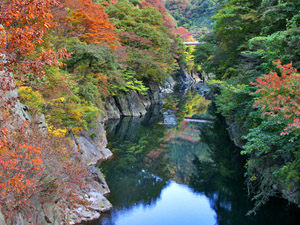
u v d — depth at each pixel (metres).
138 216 9.95
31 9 4.57
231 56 21.02
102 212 9.88
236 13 18.33
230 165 15.80
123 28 32.50
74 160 10.76
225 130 23.22
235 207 11.01
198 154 17.70
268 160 11.12
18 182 4.97
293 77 7.10
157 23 38.91
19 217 5.38
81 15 19.47
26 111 8.16
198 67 64.25
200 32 70.50
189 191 12.46
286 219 9.82
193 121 27.02
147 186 12.79
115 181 13.10
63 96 12.81
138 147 18.81
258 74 12.91
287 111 7.01
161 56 34.69
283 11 13.97
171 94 44.00
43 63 4.86
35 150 5.45
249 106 12.80
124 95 29.27
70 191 7.69
